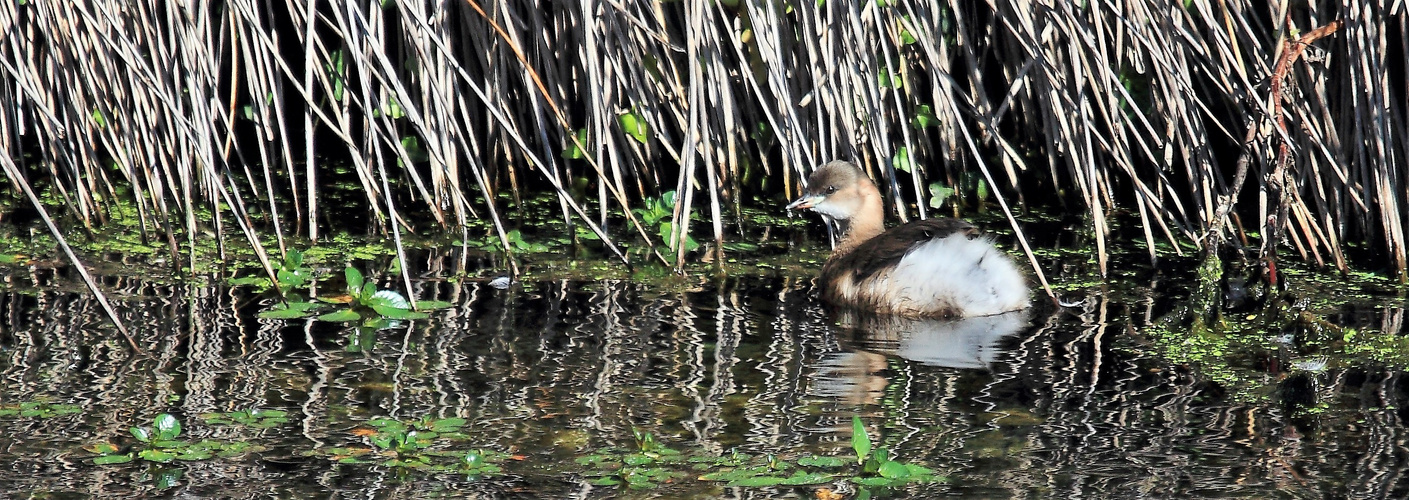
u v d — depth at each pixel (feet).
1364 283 35.58
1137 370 28.35
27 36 38.91
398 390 26.76
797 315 33.09
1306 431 24.62
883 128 38.65
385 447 23.81
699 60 39.75
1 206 43.27
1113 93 39.52
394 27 44.16
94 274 35.24
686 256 38.88
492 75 42.50
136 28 36.83
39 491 21.66
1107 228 40.93
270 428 24.58
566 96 43.14
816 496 21.93
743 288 35.70
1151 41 37.27
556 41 42.86
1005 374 28.17
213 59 41.52
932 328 31.96
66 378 26.86
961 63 45.70
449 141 40.55
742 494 22.07
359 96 48.37
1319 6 37.11
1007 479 22.63
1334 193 37.68
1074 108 38.58
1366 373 27.96
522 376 27.78
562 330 31.19
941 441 24.32
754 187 46.37
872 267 33.81
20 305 32.09
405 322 31.65
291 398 26.16
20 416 24.70
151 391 26.30
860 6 38.68
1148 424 25.07
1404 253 36.01
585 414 25.61
